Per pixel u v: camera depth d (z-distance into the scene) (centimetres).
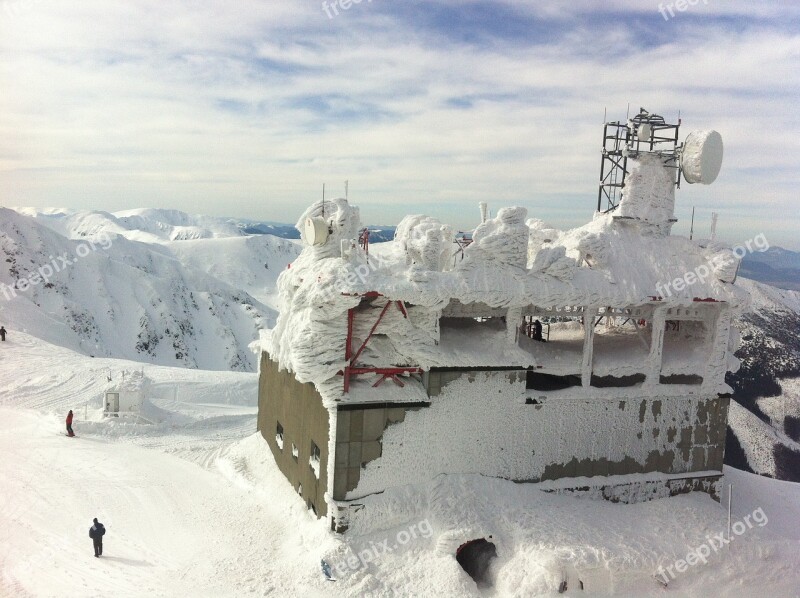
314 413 2292
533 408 2328
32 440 3170
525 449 2331
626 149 2672
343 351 2081
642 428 2481
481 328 2462
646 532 2203
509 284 2223
